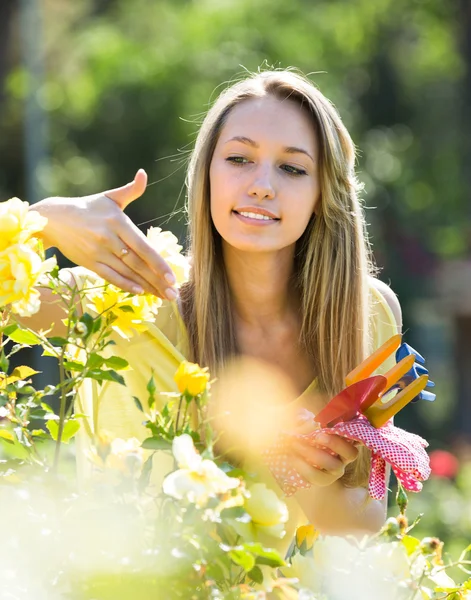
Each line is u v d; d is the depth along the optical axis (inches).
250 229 151.2
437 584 119.7
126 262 128.9
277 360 165.5
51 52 1176.2
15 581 99.7
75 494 105.9
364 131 1368.1
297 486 130.7
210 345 158.9
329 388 164.4
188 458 100.1
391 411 125.7
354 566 112.4
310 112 155.8
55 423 116.9
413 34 1441.9
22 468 111.2
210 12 1115.3
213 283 160.6
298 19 1171.9
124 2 1188.5
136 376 152.5
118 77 1077.1
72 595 98.7
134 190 133.2
